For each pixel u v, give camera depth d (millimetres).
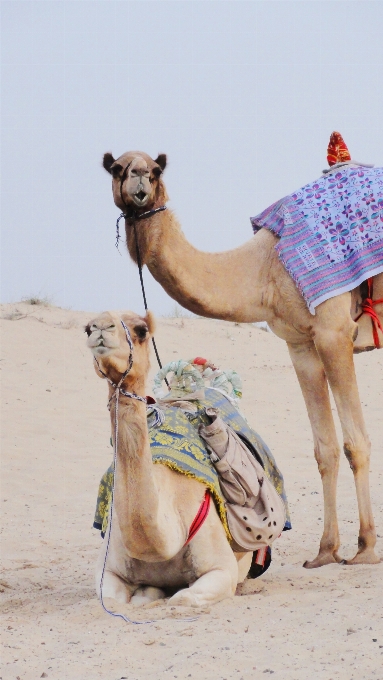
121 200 13797
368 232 14609
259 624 10266
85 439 27000
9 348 35375
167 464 11508
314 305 14391
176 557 11516
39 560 15734
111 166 13781
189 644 9516
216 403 13234
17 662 9062
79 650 9445
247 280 14867
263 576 13789
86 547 16797
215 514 11750
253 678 8352
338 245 14578
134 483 10438
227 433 12312
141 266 14078
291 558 15586
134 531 10609
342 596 11680
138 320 10203
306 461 25203
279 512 12562
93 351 9992
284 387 34781
